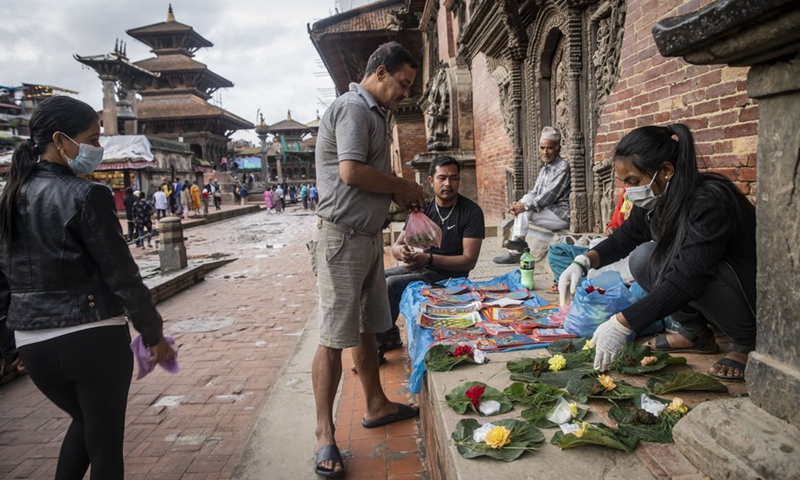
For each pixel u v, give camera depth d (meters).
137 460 3.22
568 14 5.55
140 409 3.96
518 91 7.90
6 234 2.03
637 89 4.29
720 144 3.34
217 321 6.62
